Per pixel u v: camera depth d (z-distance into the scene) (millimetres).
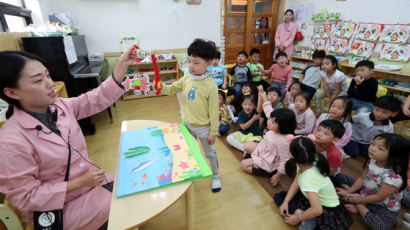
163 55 3965
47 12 3115
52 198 756
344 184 1625
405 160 1166
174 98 3889
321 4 3848
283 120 1585
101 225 947
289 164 1360
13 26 2289
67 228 885
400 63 2859
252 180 1790
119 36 3781
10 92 756
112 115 3137
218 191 1659
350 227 1357
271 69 3516
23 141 763
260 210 1491
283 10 4742
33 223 858
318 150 1581
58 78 2369
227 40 4699
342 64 3369
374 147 1247
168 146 1012
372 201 1296
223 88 3191
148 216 672
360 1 3209
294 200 1434
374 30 3062
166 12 3936
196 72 1315
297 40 4473
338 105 1794
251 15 4645
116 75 1052
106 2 3535
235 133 2307
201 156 950
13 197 740
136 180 793
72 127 974
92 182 813
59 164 854
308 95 2053
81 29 3529
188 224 1088
